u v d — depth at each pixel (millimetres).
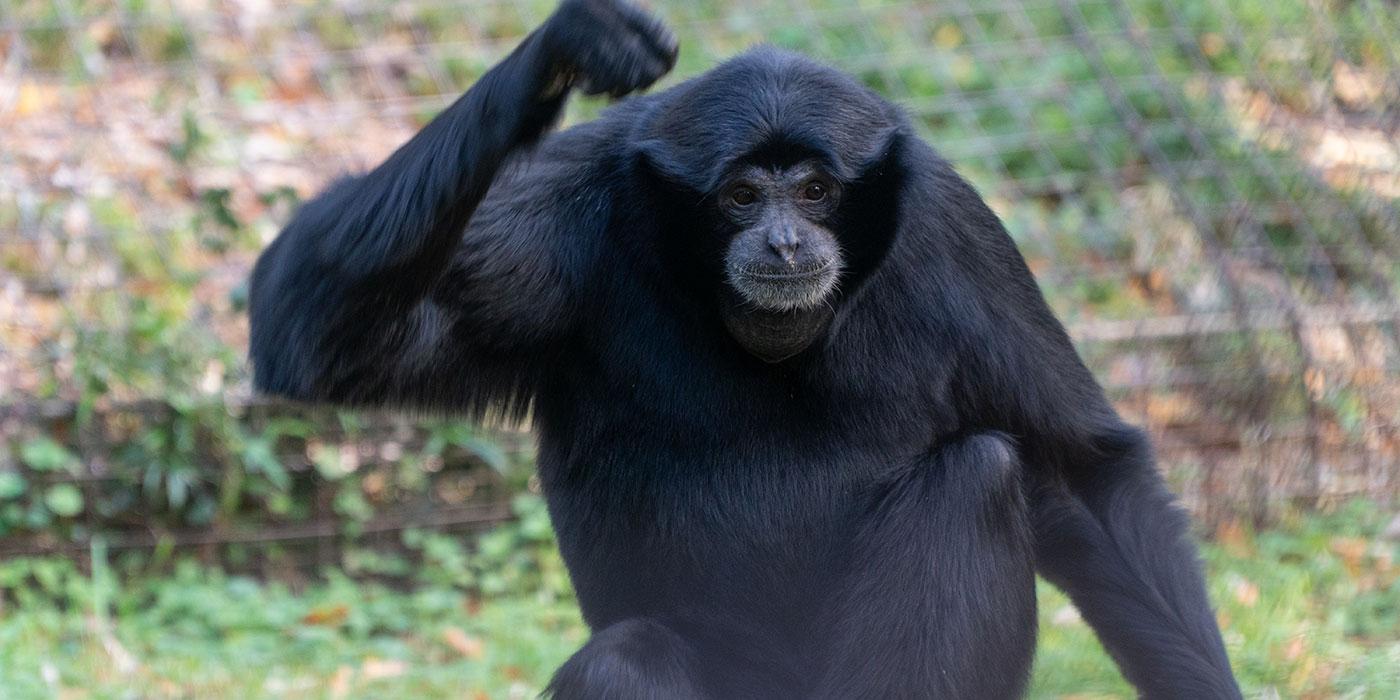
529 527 20219
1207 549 19297
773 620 12305
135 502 20078
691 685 11297
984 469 11516
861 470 12141
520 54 10828
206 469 20234
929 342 12297
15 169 22250
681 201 11570
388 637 18797
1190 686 12000
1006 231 13008
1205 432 21094
